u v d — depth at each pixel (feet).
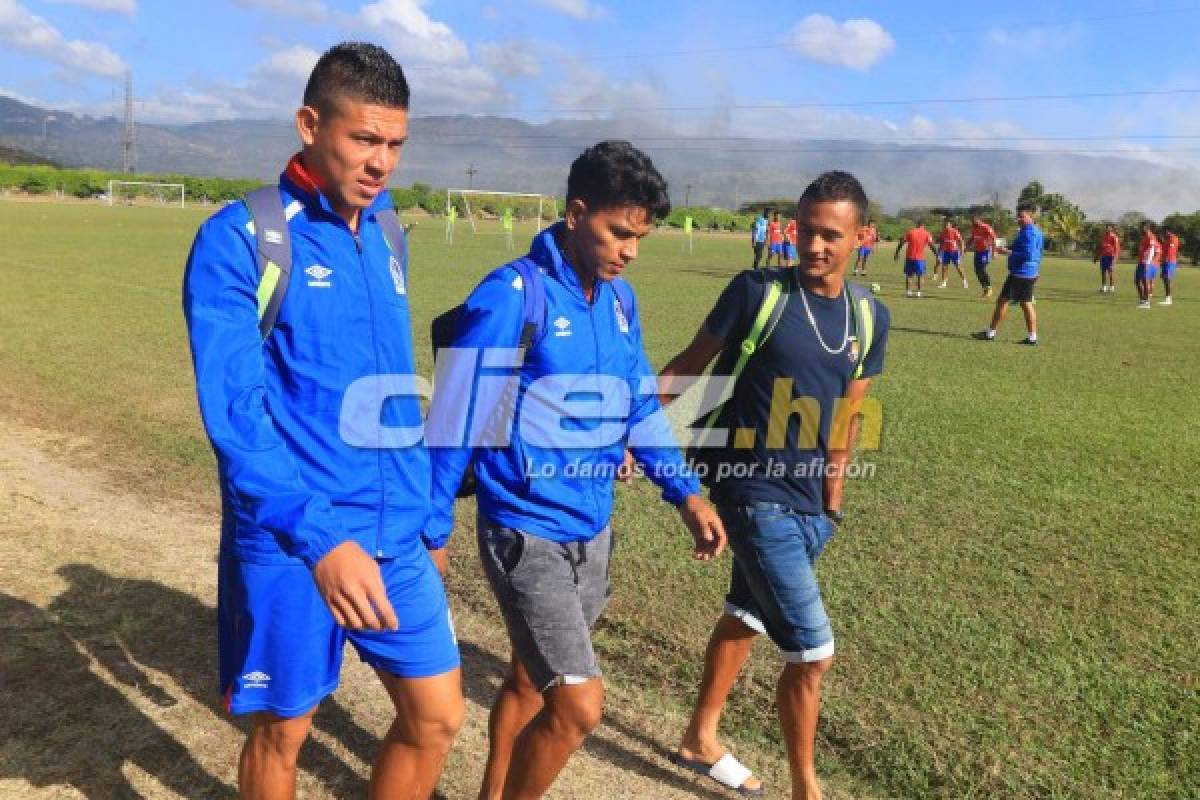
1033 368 34.86
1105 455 22.40
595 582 8.38
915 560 15.55
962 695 11.30
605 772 9.91
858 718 10.80
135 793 9.09
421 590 7.38
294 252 6.57
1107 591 14.46
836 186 8.61
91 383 26.45
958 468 20.93
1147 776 9.75
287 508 5.87
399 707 7.47
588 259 7.76
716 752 9.88
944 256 75.31
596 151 7.63
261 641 6.81
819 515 9.23
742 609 9.41
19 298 42.55
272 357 6.65
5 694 10.60
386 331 7.12
